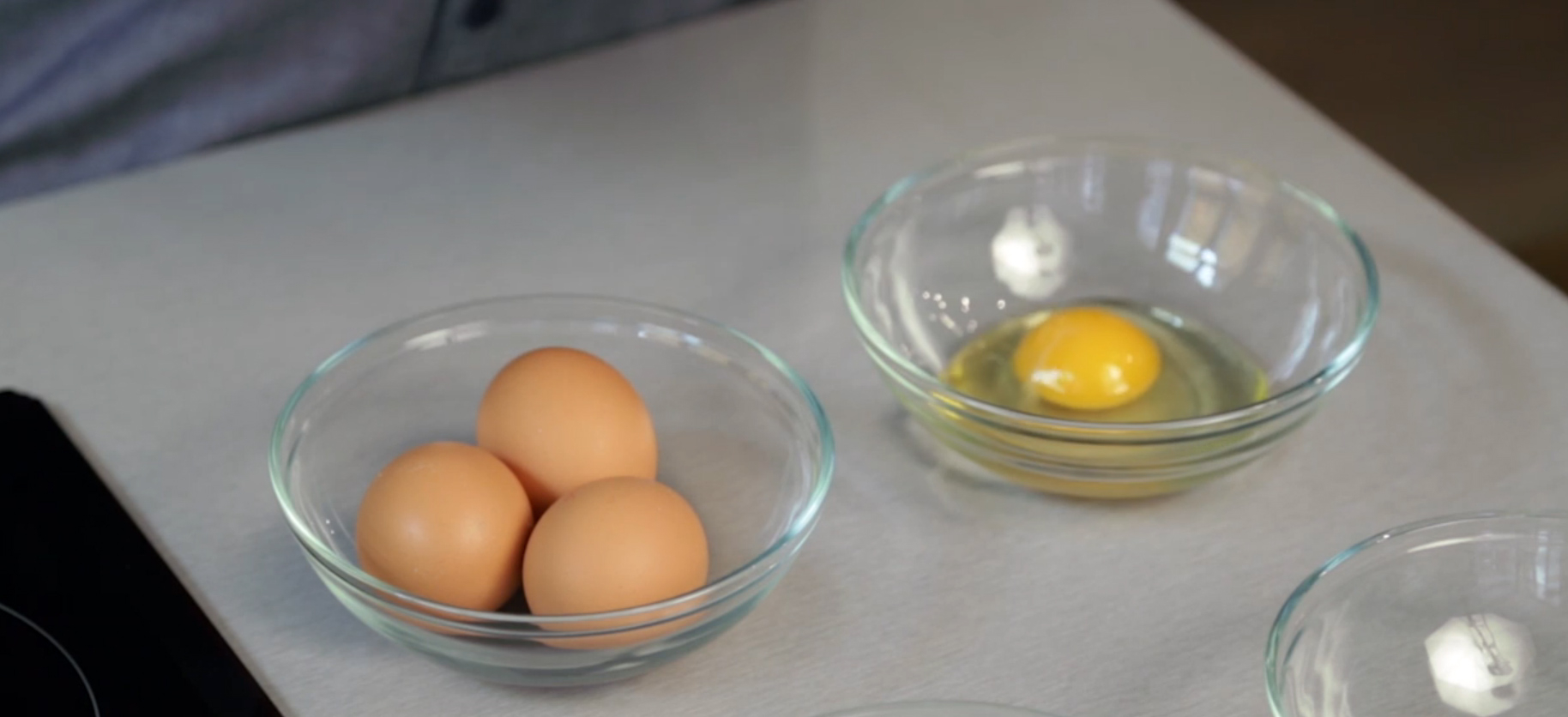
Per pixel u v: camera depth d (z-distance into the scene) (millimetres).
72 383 659
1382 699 550
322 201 746
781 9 859
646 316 639
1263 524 608
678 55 828
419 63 840
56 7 773
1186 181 690
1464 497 613
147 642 567
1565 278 1273
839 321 684
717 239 721
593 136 779
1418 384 654
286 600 587
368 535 561
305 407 599
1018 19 851
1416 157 1413
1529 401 646
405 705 560
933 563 599
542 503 588
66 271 710
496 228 729
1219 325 669
